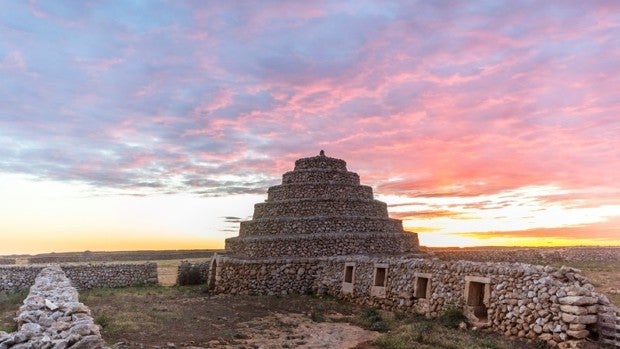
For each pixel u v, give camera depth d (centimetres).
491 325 2058
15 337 1120
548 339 1788
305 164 4553
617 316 1719
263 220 4122
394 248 4156
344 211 4188
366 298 2989
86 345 1127
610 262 5253
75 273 3841
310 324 2416
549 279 1861
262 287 3544
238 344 1914
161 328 2159
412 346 1842
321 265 3578
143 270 4128
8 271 3569
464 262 2342
